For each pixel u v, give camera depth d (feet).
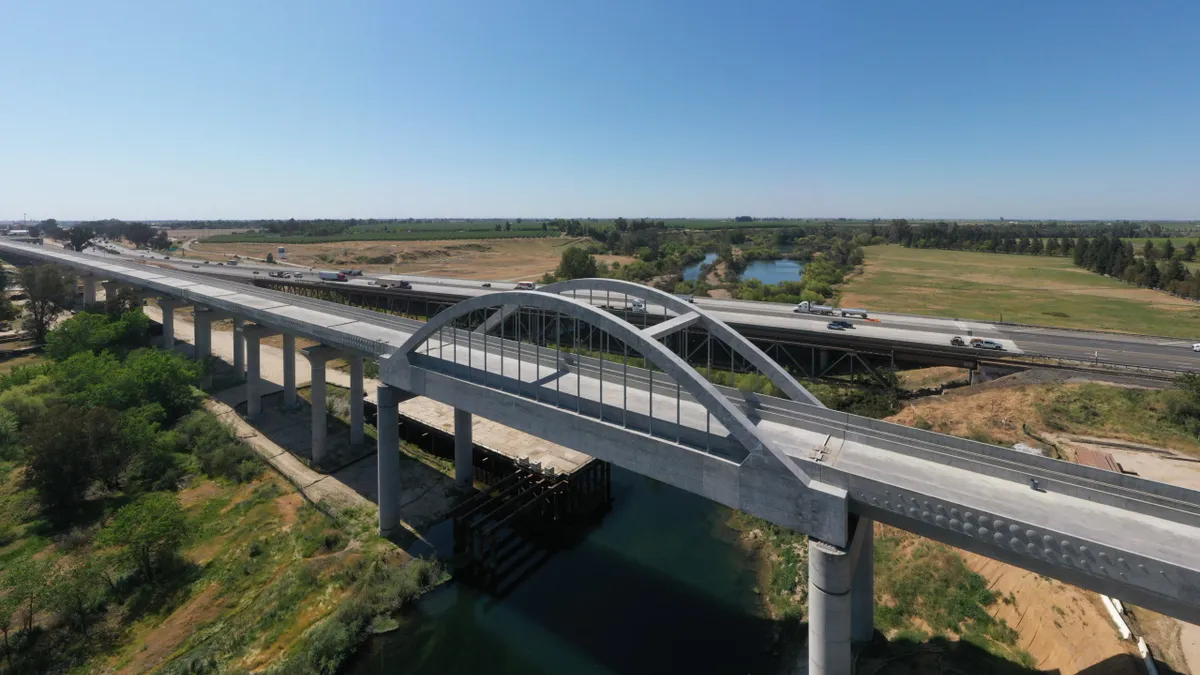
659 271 502.79
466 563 122.93
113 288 353.51
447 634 105.50
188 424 177.78
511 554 128.88
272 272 421.59
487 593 116.26
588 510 147.02
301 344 287.69
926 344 198.90
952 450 89.15
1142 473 128.57
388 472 129.90
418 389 127.44
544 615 110.11
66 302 339.98
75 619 100.78
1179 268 389.80
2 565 114.52
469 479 153.07
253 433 179.11
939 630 94.68
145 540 110.63
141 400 177.88
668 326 103.04
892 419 166.40
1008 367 184.65
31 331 278.87
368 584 112.37
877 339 202.08
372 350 145.69
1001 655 87.35
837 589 75.31
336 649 97.66
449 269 587.68
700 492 87.76
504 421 114.01
